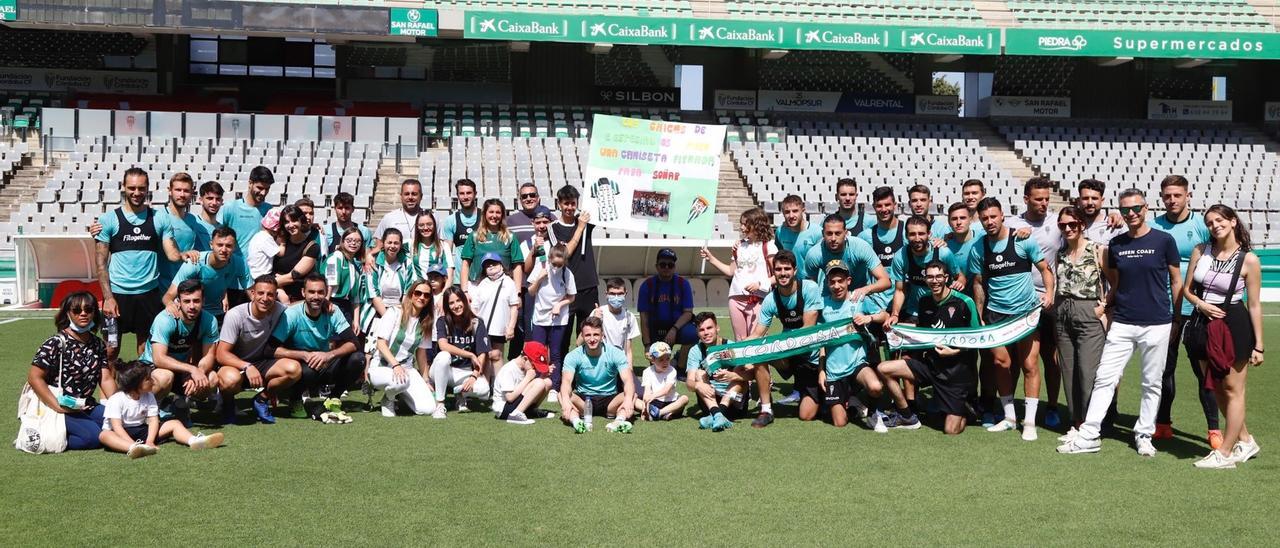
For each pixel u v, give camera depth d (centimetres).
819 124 2764
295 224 806
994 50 2514
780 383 919
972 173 2502
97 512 475
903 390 739
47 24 2289
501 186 2245
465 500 502
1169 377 650
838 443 644
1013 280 682
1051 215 709
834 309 720
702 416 745
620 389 738
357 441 644
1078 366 646
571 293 845
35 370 592
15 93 2633
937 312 689
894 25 2494
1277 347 1201
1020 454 612
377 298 842
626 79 2814
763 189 2352
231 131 2256
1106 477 554
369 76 2745
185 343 694
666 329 872
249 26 2348
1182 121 2908
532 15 2422
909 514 480
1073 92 2894
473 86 2773
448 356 746
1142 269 600
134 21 2311
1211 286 584
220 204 796
